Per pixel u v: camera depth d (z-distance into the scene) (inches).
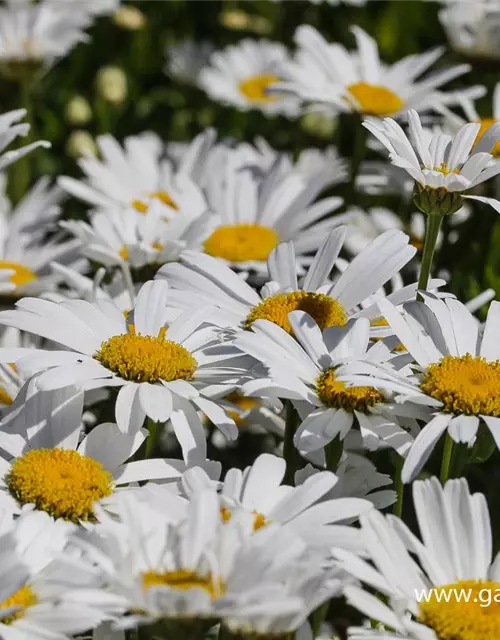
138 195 32.1
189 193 30.5
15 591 22.5
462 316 25.1
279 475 23.6
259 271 29.3
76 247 29.8
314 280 26.4
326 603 24.5
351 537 23.0
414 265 29.8
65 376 24.4
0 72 33.1
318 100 31.2
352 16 38.0
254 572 22.1
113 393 25.8
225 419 24.5
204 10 40.8
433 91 31.7
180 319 25.5
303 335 24.8
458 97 31.2
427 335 24.9
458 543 23.2
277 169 30.8
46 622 22.5
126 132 36.1
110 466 24.4
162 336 25.3
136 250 27.9
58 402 24.7
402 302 25.5
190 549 22.4
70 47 33.9
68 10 34.1
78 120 34.4
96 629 23.1
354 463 25.1
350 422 24.4
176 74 37.7
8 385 26.6
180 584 22.2
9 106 34.3
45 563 23.3
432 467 27.6
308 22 38.1
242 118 36.6
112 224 29.0
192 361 25.0
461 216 31.0
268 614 21.8
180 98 37.8
